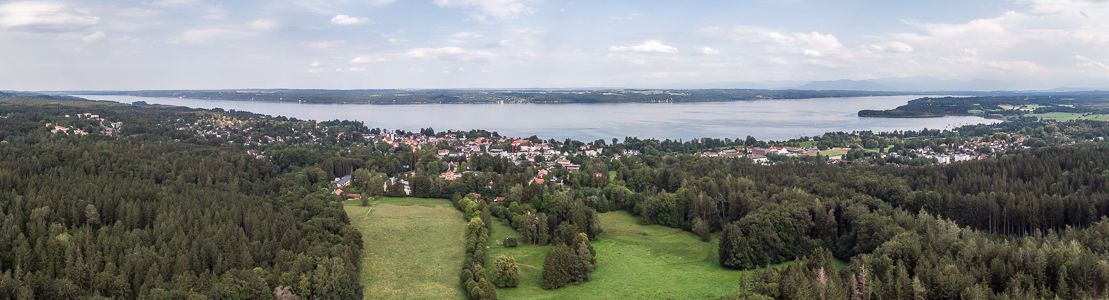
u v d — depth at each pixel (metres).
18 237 118.50
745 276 116.69
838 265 148.62
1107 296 97.94
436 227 183.88
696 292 128.88
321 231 152.12
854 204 173.50
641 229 191.00
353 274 125.62
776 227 155.88
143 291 107.25
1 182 153.12
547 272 134.75
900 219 153.50
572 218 175.25
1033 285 107.50
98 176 185.38
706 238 175.62
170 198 162.00
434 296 127.75
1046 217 162.12
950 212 178.62
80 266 110.19
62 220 136.88
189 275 114.81
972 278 109.00
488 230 179.25
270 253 129.88
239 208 161.50
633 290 132.12
